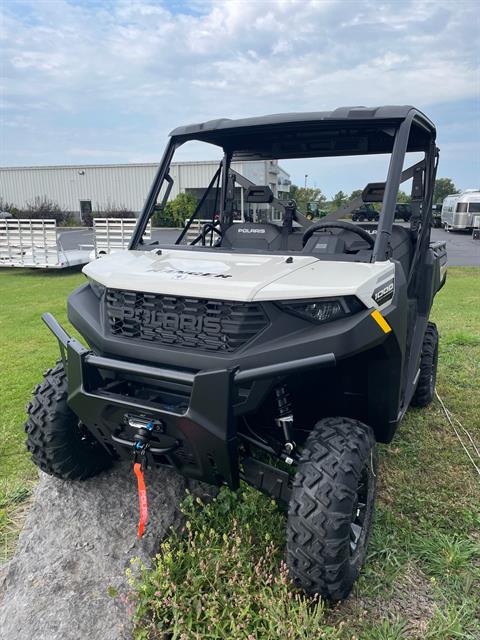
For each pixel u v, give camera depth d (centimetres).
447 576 259
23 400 484
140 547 264
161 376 225
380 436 282
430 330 464
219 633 217
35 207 3959
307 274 249
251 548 259
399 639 223
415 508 314
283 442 269
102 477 322
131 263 288
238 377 216
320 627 218
